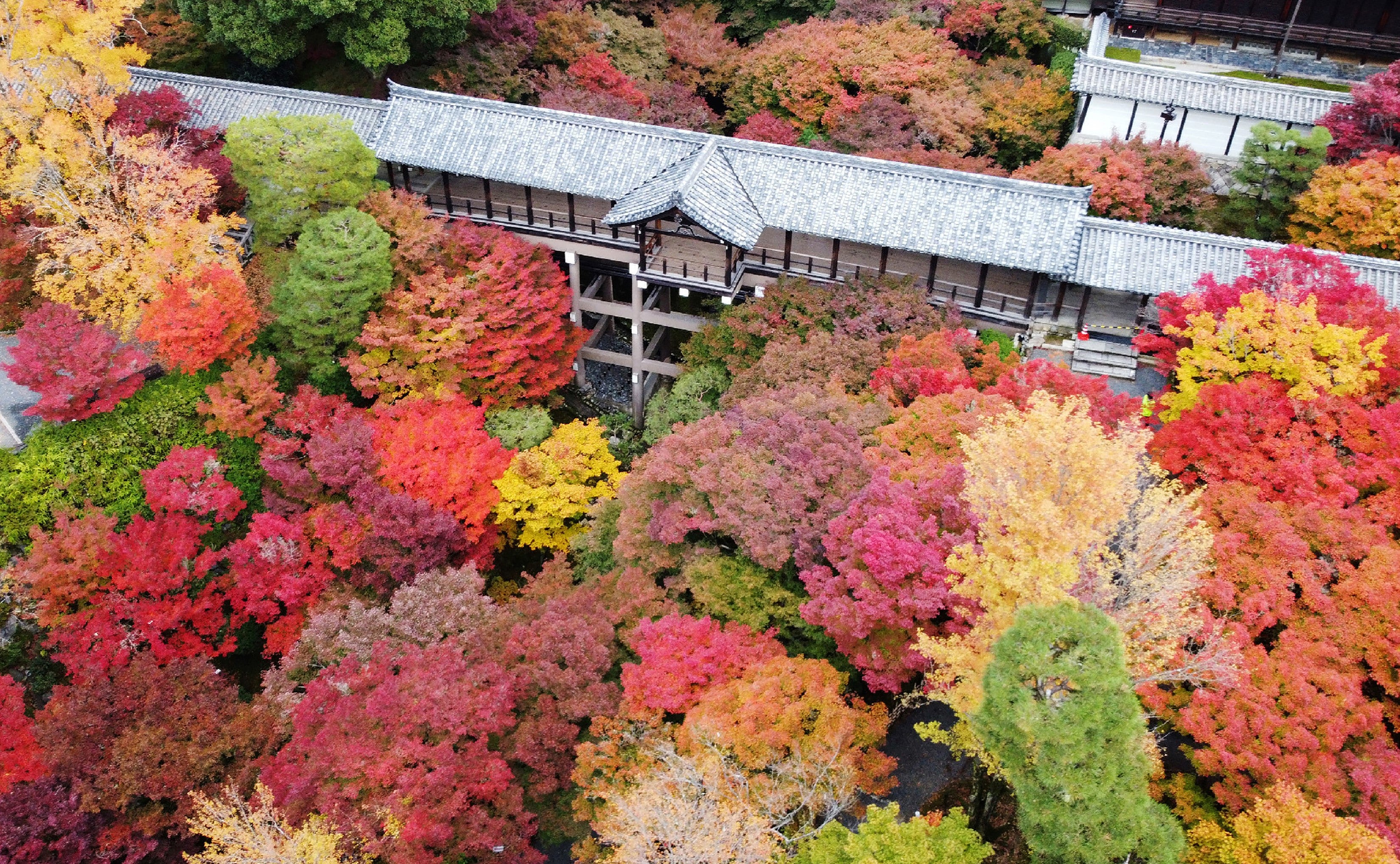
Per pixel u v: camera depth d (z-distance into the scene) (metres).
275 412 31.14
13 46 29.95
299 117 33.19
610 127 34.09
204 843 21.06
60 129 29.17
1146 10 49.12
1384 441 21.52
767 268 33.94
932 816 18.58
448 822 19.67
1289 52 48.72
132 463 29.98
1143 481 21.02
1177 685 18.69
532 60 44.47
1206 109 39.66
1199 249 30.55
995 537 17.36
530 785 21.67
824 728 18.98
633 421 38.09
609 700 21.44
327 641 23.89
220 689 23.48
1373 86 34.09
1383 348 23.73
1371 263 29.92
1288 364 23.47
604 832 18.69
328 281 30.61
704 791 17.89
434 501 28.52
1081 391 24.83
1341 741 17.05
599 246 35.12
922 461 23.30
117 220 30.83
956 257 30.52
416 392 31.69
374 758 19.88
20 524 28.38
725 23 51.22
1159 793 18.41
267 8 34.50
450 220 36.12
